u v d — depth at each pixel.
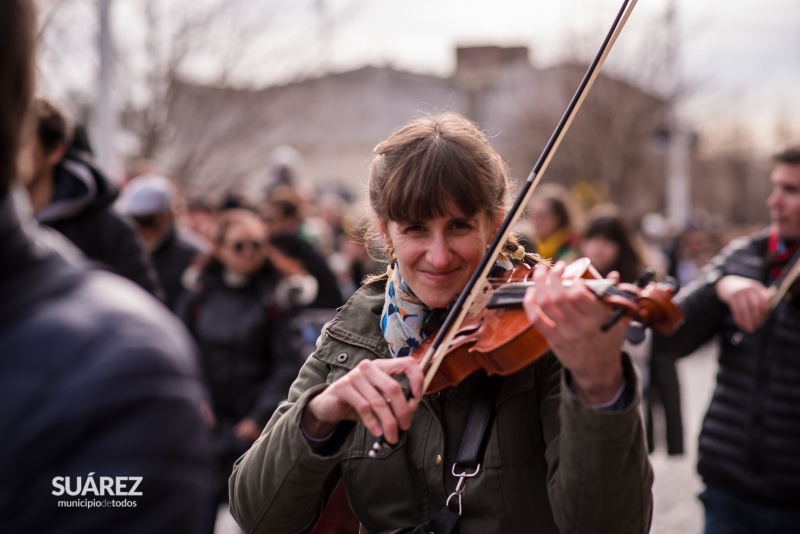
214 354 5.32
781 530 3.94
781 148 4.23
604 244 6.12
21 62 1.27
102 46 9.65
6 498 1.19
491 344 2.16
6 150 1.27
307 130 15.97
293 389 2.47
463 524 2.26
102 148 9.70
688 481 8.00
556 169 24.55
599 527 1.98
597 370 1.88
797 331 3.94
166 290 6.17
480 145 2.37
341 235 12.96
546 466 2.26
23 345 1.23
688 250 24.41
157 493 1.24
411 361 2.13
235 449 5.21
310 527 2.42
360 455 2.36
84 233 3.74
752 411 3.99
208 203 9.49
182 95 12.34
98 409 1.22
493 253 2.19
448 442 2.30
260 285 5.40
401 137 2.38
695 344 4.23
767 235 4.28
